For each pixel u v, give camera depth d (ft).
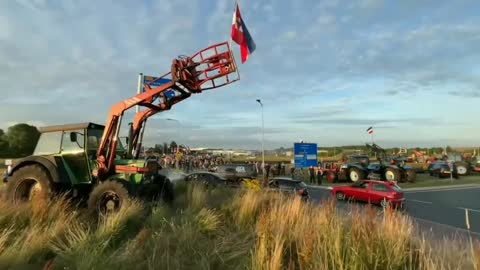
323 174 126.52
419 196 84.28
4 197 29.84
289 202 28.94
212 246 20.33
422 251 16.42
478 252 17.11
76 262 16.89
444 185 108.27
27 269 16.67
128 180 33.47
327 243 16.94
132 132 38.88
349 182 114.42
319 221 21.80
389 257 16.20
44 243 18.95
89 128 36.17
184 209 32.73
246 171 109.60
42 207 24.07
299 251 18.31
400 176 113.91
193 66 37.37
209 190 45.03
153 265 16.92
